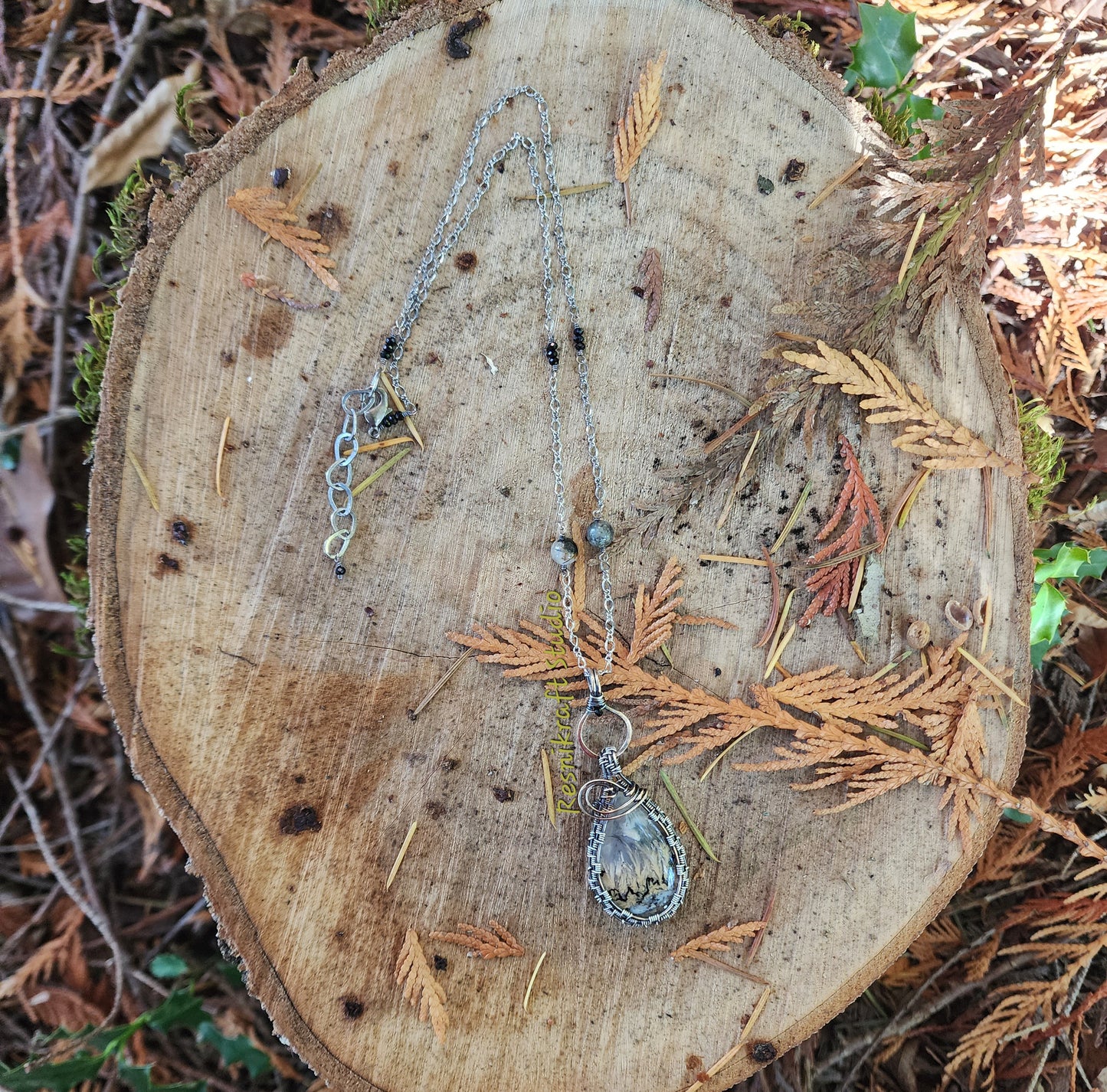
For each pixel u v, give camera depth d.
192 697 0.24
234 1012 0.30
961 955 0.29
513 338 0.25
